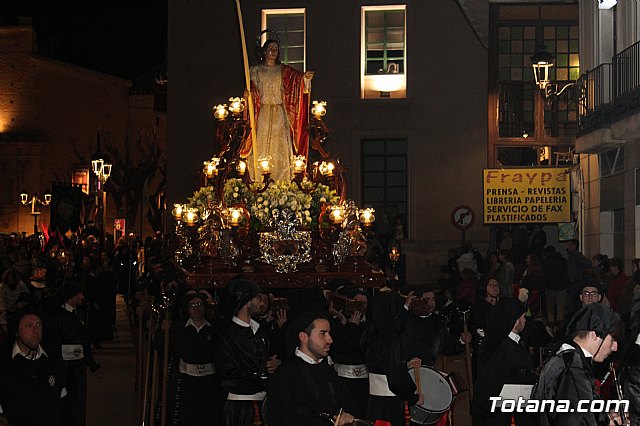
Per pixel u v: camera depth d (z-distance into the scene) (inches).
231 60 1212.5
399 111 1192.2
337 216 636.1
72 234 1486.2
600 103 872.3
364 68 1200.8
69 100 2119.8
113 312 1024.2
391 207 1199.6
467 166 1181.1
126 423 557.3
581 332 276.4
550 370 273.7
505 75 1158.3
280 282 620.4
